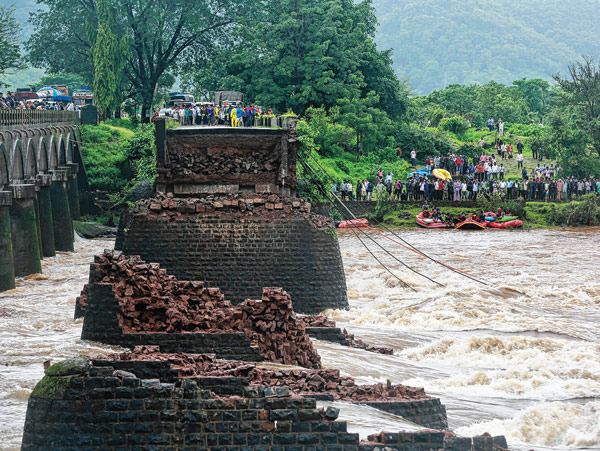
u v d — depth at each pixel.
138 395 18.41
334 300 48.19
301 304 47.44
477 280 61.25
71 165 96.56
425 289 58.59
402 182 117.25
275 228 47.69
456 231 96.62
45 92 115.19
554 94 199.62
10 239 59.59
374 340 40.88
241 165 52.06
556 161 126.56
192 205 47.88
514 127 153.75
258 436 18.33
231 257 47.47
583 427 25.98
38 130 81.19
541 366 36.25
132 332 31.59
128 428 18.31
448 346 39.44
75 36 127.06
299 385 24.31
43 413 18.44
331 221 49.47
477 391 32.00
